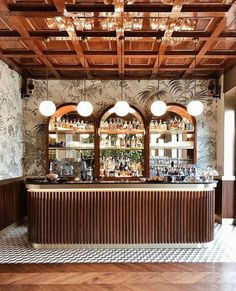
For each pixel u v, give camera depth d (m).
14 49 6.33
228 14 4.66
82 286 4.14
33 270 4.71
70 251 5.63
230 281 4.29
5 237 6.61
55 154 8.42
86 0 4.41
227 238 6.51
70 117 8.47
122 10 4.56
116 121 8.36
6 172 7.12
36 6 4.55
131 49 6.31
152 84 8.50
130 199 5.81
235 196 7.88
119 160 8.29
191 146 8.33
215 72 8.08
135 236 5.81
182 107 8.07
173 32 5.48
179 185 5.80
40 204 5.77
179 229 5.83
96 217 5.80
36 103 8.47
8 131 7.27
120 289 4.05
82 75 8.27
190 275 4.51
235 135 7.93
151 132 8.38
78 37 5.53
